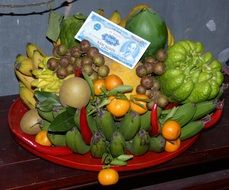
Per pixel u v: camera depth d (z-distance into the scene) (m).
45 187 0.93
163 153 0.98
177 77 0.94
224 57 1.45
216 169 1.49
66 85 0.92
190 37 1.38
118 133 0.91
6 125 1.11
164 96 0.95
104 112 0.91
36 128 0.99
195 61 0.98
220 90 1.02
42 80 0.97
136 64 1.00
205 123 1.05
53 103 0.95
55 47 1.03
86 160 0.95
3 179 0.93
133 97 0.93
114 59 1.00
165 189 1.52
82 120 0.89
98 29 1.02
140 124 0.93
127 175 0.97
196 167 1.47
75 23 1.05
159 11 1.29
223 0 1.35
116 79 0.93
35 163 0.98
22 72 1.05
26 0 1.14
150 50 1.03
